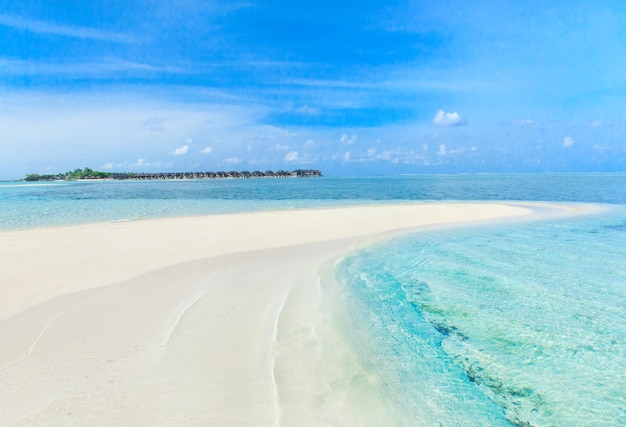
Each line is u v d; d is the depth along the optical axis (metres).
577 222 16.28
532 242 11.88
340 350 4.77
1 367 4.21
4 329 5.20
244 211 21.31
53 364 4.30
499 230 14.23
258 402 3.69
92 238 11.75
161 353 4.59
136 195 40.31
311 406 3.64
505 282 7.62
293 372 4.23
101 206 25.44
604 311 6.08
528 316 5.89
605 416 3.57
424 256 9.96
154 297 6.57
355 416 3.50
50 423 3.31
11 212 20.97
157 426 3.31
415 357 4.63
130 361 4.39
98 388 3.84
